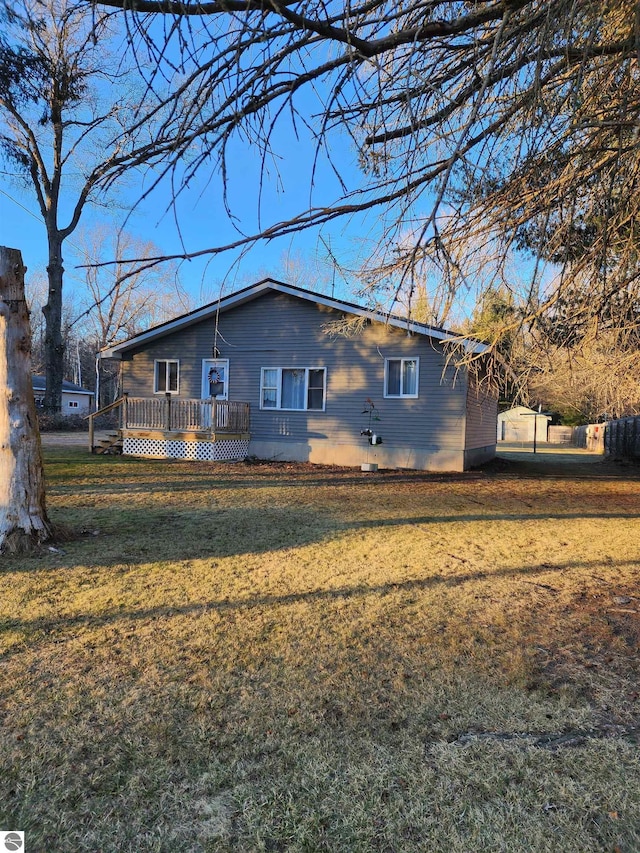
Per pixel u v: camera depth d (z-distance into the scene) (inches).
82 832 76.9
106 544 234.1
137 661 129.2
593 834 76.9
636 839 76.0
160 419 595.2
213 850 73.9
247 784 87.1
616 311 152.5
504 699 114.2
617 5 97.0
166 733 100.5
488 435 681.6
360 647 138.3
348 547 238.8
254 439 613.6
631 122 113.6
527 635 147.2
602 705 112.5
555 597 177.9
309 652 135.0
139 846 74.5
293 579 192.2
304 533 263.6
